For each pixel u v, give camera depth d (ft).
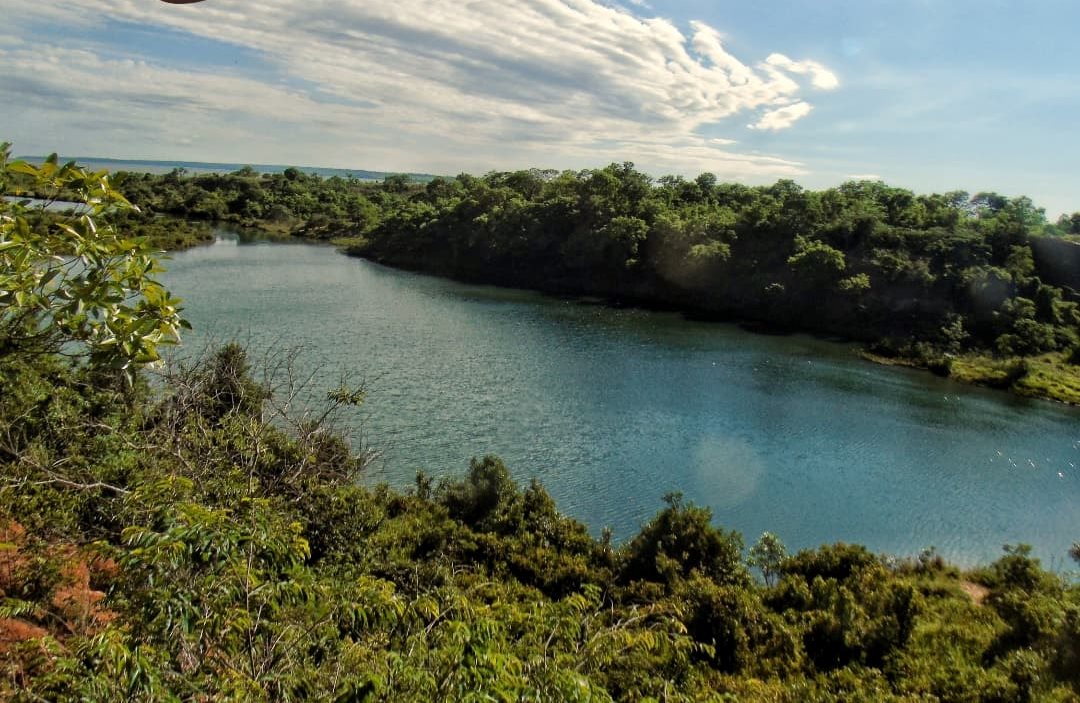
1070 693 40.55
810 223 233.55
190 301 179.83
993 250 205.46
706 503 85.56
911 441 110.83
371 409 106.32
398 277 259.19
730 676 44.39
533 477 87.25
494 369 135.74
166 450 30.76
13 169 12.53
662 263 242.58
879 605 54.29
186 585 14.24
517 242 271.69
